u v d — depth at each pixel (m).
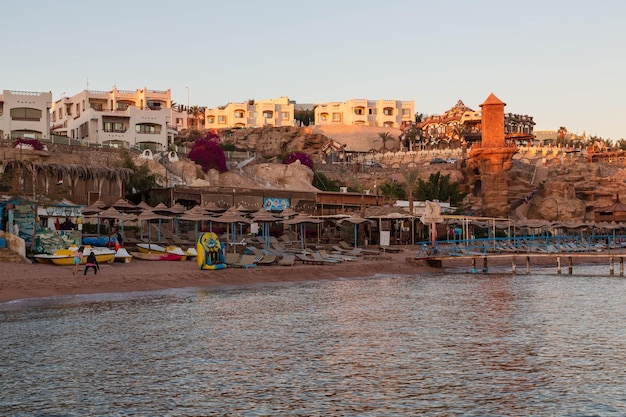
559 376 19.34
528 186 115.50
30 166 57.16
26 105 94.12
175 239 59.88
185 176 90.75
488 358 21.66
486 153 106.25
